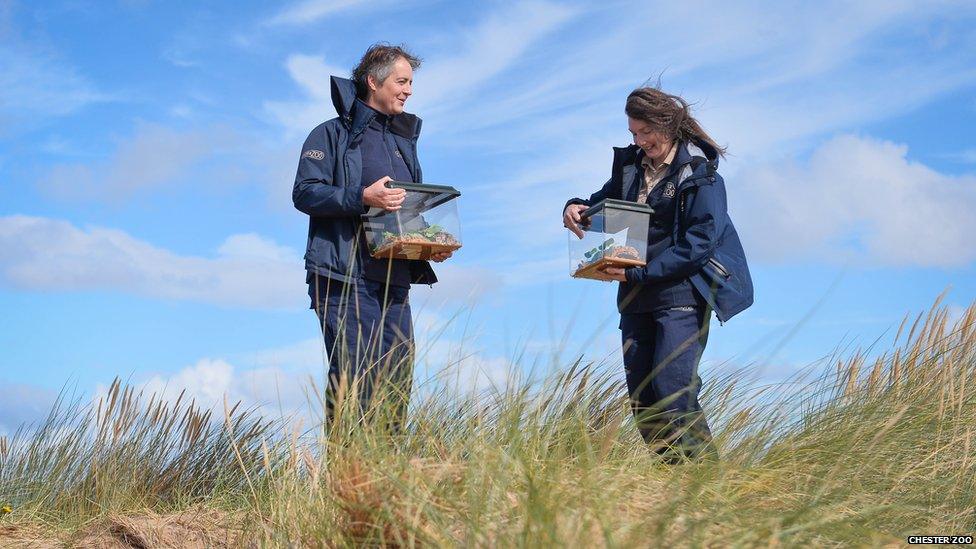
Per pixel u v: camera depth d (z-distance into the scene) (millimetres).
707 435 3459
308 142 4195
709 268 3867
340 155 4195
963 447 3600
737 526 2293
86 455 5328
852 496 2756
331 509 2668
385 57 4266
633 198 4184
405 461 2529
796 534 2252
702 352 3902
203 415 5348
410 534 2262
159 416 5375
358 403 2984
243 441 5234
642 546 2072
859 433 3193
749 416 3434
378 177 4262
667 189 3994
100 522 3891
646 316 4094
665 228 4027
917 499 3020
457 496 2434
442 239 4070
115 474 5086
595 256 4051
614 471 2656
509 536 2150
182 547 3426
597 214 4035
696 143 4039
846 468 2975
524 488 2400
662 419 3729
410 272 4324
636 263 3959
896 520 2787
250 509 3389
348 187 4047
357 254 4062
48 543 3992
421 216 4078
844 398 3676
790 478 2891
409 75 4316
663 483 2654
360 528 2473
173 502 4961
